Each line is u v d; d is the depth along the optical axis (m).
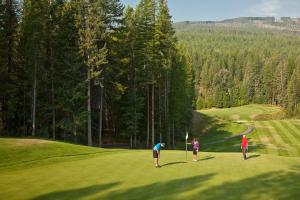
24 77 47.34
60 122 45.75
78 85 44.31
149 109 61.31
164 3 55.81
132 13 53.88
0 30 43.09
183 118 76.31
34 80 44.72
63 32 46.25
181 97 69.06
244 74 191.00
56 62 46.41
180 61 69.69
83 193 18.19
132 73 53.97
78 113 45.44
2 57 43.91
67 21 46.34
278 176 23.00
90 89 49.81
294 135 78.06
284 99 147.38
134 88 53.75
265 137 76.25
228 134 82.31
